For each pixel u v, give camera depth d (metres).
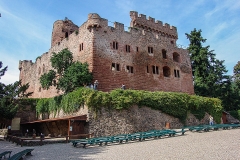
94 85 28.25
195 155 12.36
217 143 16.22
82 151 15.94
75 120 22.84
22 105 37.34
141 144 17.92
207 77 49.81
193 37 53.75
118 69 33.94
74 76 28.50
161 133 21.09
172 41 47.97
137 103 27.20
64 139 23.56
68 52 33.09
